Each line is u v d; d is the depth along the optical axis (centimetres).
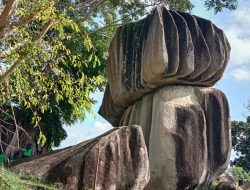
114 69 851
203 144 726
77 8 1579
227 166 749
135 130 648
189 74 752
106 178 608
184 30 762
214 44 780
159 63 731
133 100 833
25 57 632
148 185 716
